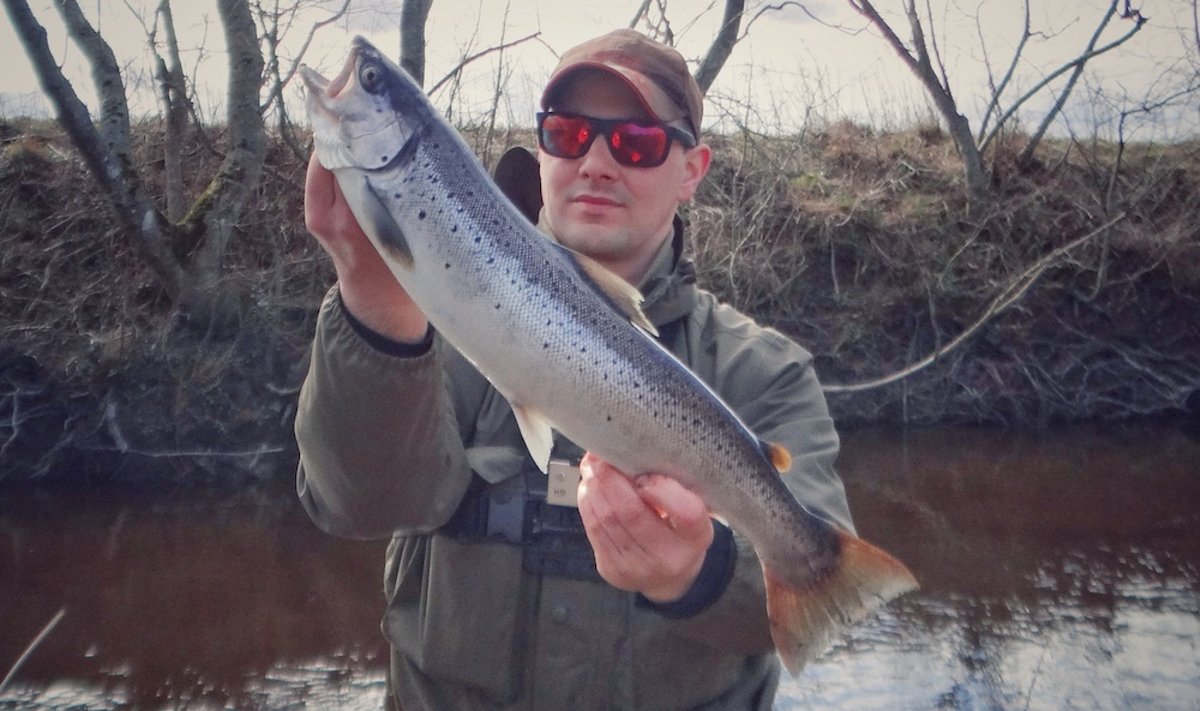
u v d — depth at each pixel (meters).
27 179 3.51
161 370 3.22
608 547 0.77
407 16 3.52
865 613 0.83
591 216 0.97
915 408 4.04
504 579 0.91
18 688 1.90
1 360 3.16
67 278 3.35
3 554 2.54
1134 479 3.32
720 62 3.90
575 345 0.78
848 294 4.21
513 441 0.95
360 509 0.84
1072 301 4.29
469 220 0.77
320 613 2.26
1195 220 4.45
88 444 3.12
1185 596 2.36
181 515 2.87
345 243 0.75
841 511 0.93
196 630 2.15
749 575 0.84
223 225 3.37
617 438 0.79
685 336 1.00
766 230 4.24
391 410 0.78
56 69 3.05
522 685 0.91
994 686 1.93
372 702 1.88
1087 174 4.72
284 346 3.38
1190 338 4.28
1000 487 3.21
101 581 2.39
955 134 4.57
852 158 4.85
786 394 0.99
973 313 4.20
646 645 0.90
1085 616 2.25
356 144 0.74
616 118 0.97
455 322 0.77
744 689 0.97
